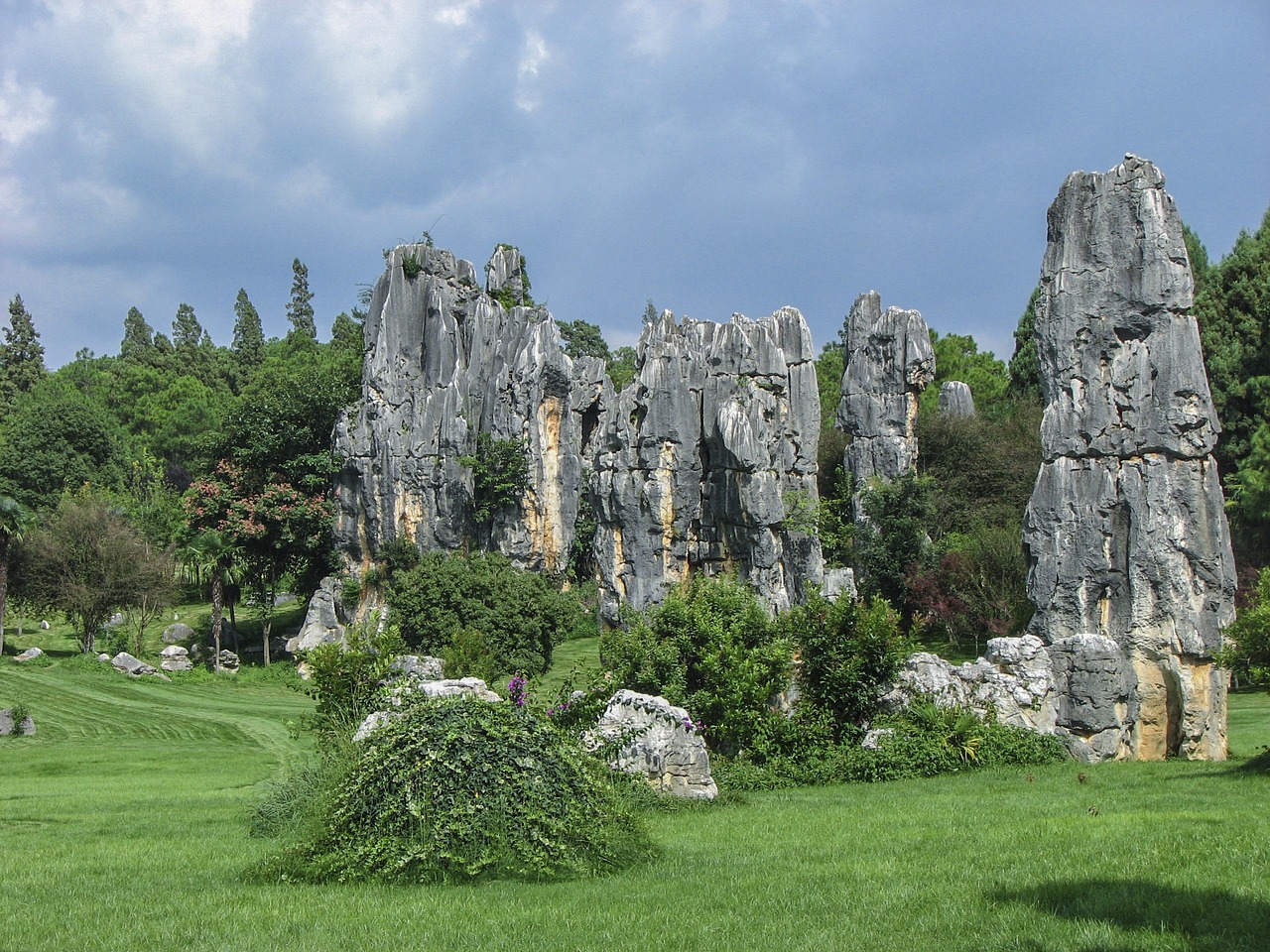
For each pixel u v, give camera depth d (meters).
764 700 24.41
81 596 67.00
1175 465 28.77
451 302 68.50
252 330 144.12
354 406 70.00
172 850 15.84
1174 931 9.73
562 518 65.25
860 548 56.75
